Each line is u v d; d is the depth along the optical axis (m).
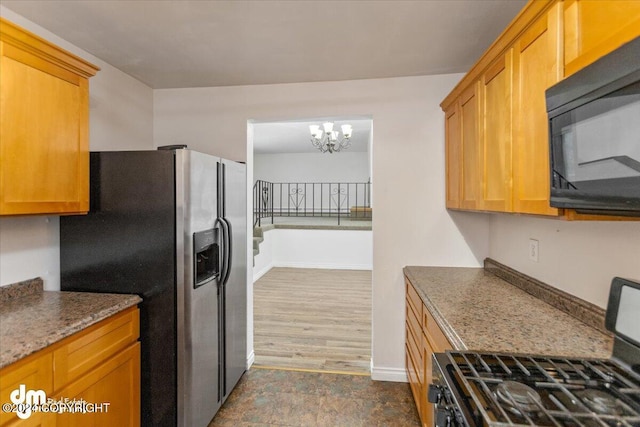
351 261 6.38
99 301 1.63
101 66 2.24
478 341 1.21
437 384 1.04
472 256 2.51
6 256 1.66
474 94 1.82
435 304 1.65
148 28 1.84
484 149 1.68
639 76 0.69
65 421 1.32
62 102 1.59
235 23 1.79
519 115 1.34
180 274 1.74
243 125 2.69
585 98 0.86
